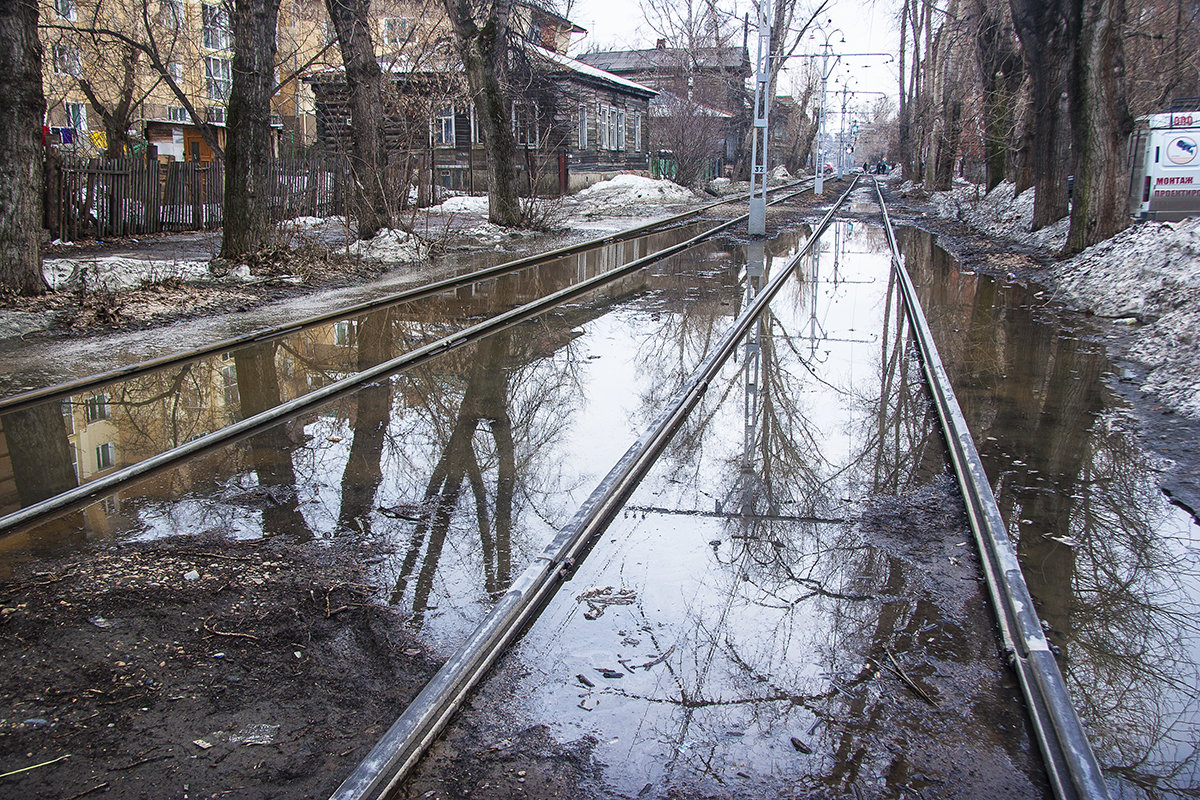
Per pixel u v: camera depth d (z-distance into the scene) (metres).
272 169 20.73
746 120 57.72
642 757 2.97
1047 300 12.66
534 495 5.36
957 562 4.41
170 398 7.64
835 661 3.55
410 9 27.02
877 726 3.13
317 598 4.05
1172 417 6.71
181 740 3.04
